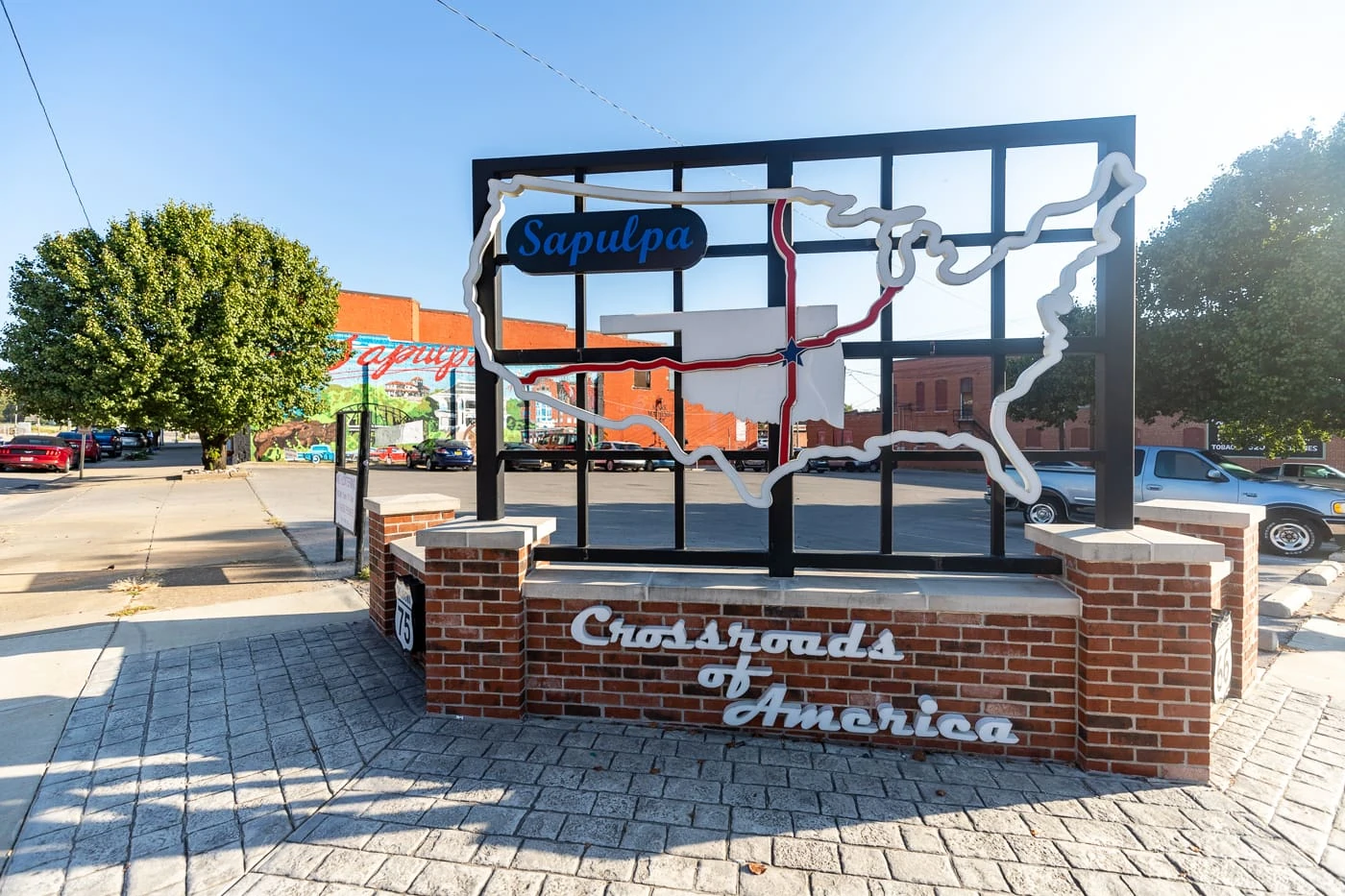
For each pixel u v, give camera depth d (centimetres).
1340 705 395
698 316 376
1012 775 312
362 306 3194
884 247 359
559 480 2308
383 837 261
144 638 519
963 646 335
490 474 402
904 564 360
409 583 452
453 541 368
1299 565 847
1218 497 974
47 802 289
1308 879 237
